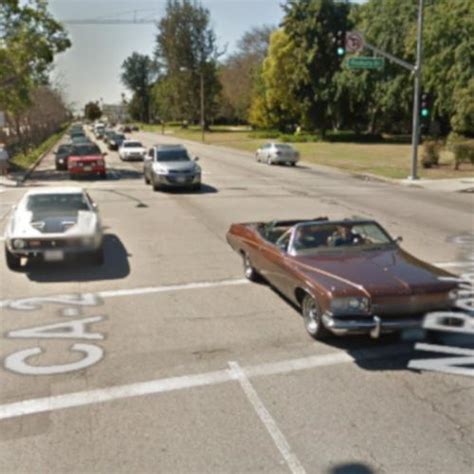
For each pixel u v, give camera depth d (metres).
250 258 8.42
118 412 4.63
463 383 5.14
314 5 54.97
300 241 7.04
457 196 19.44
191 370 5.45
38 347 6.04
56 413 4.63
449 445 4.10
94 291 8.14
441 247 11.10
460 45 29.78
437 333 6.13
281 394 4.94
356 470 3.80
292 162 33.59
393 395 4.91
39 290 8.20
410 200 18.22
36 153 42.50
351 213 15.39
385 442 4.14
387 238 7.25
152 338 6.29
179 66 87.62
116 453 4.03
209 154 43.97
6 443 4.18
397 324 5.63
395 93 47.78
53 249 8.91
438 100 33.22
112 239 11.91
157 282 8.61
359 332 5.61
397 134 64.25
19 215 9.66
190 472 3.80
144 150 36.53
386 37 46.91
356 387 5.07
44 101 61.97
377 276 5.95
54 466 3.88
